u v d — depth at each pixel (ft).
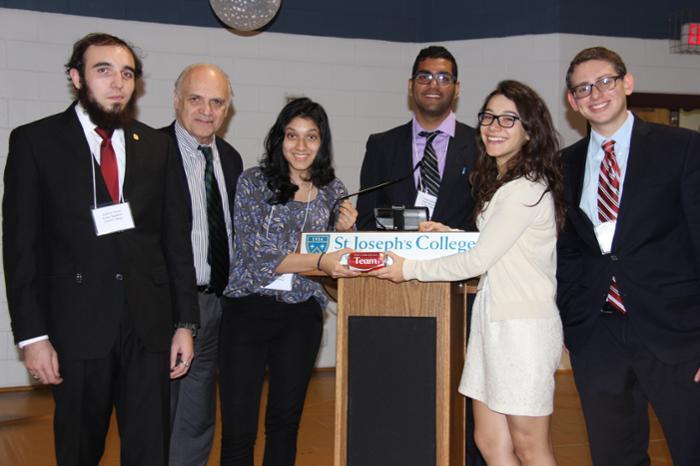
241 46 18.42
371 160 10.93
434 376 7.16
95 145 7.74
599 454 8.38
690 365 7.96
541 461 7.20
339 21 19.04
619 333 8.19
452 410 7.40
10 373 17.24
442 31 19.30
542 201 7.23
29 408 15.78
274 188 8.78
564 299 8.63
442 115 10.49
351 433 7.29
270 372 8.91
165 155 8.32
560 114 18.38
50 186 7.46
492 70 18.85
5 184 7.53
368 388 7.27
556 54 18.34
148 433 7.79
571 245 8.59
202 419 10.05
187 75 9.83
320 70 18.98
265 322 8.75
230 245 10.08
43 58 16.99
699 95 19.40
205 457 10.25
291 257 7.43
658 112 20.03
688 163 7.96
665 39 19.20
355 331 7.31
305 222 8.87
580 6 18.49
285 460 8.79
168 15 17.84
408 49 19.51
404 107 19.54
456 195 10.17
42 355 7.29
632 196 8.08
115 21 17.47
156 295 7.93
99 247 7.55
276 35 18.63
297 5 18.75
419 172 10.47
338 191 9.30
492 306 7.27
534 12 18.48
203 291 9.79
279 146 8.87
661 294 8.00
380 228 8.20
